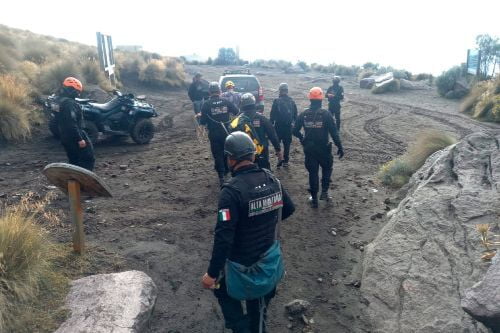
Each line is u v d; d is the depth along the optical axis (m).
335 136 6.34
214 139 7.08
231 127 5.98
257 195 2.84
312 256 5.09
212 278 2.76
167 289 4.16
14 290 3.23
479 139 5.86
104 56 17.95
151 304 3.61
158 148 10.37
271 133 6.35
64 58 16.62
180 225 5.70
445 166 5.48
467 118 15.99
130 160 9.05
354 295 4.23
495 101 15.43
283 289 4.37
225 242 2.69
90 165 6.59
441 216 4.46
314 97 6.32
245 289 2.82
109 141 10.87
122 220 5.71
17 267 3.44
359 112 17.59
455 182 5.16
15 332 3.01
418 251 4.17
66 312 3.30
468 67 23.12
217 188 7.34
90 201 6.38
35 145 9.59
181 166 8.71
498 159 5.14
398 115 16.83
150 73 22.66
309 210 6.54
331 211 6.51
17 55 15.41
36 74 13.49
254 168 2.97
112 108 10.20
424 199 4.86
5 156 8.65
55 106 9.34
